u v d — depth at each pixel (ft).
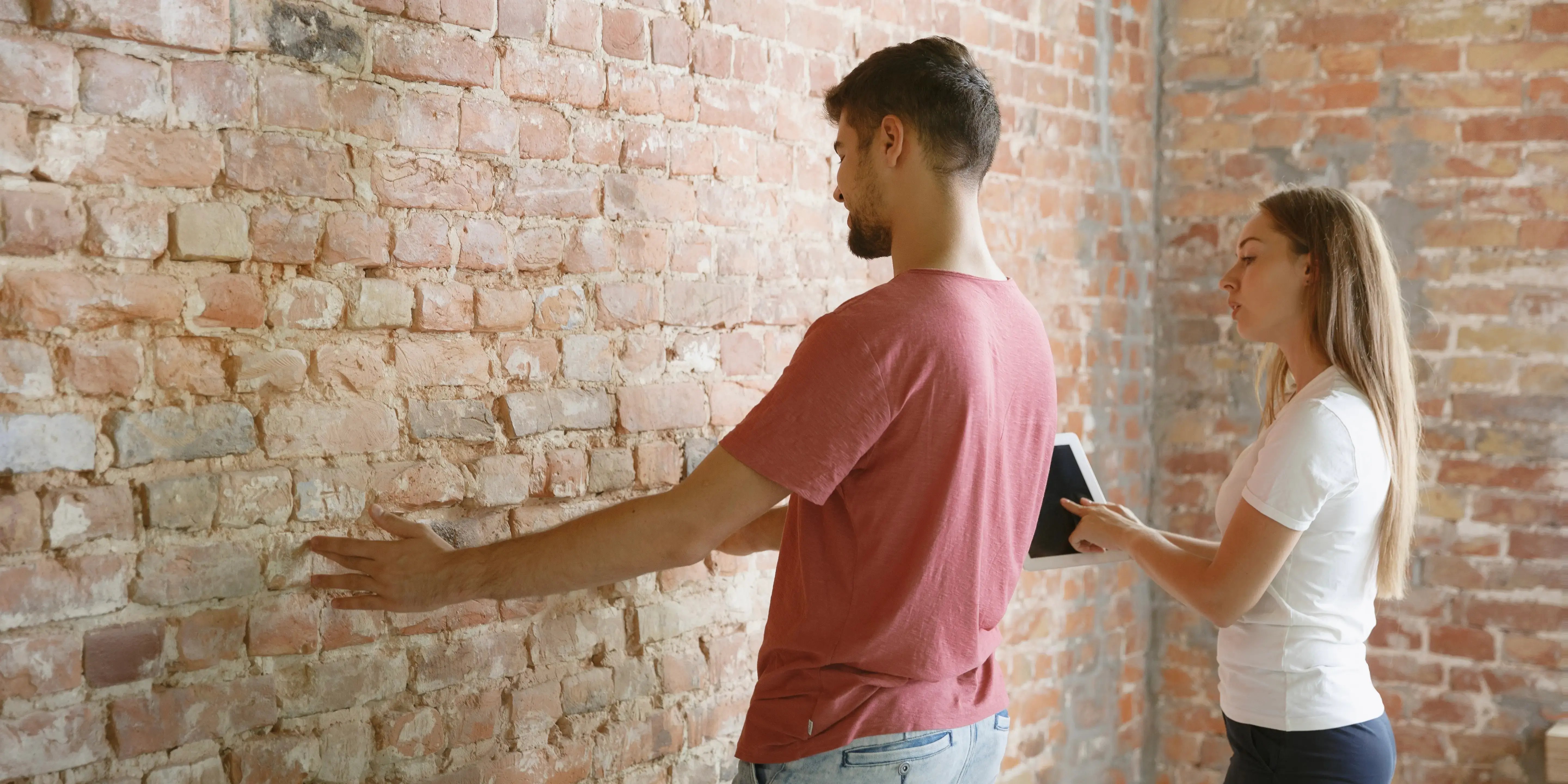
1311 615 6.56
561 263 6.86
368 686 6.07
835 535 5.37
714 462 5.11
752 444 5.04
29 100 4.83
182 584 5.36
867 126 5.71
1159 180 12.03
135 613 5.23
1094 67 11.27
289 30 5.61
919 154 5.57
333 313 5.87
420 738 6.29
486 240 6.48
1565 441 10.61
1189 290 11.94
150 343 5.25
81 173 4.99
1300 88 11.44
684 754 7.70
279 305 5.66
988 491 5.39
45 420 4.92
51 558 4.97
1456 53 10.88
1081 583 11.35
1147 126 11.93
